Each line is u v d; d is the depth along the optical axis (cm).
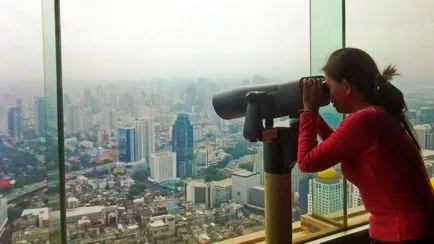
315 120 177
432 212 168
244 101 194
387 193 166
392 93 173
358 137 163
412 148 170
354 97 174
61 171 192
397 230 165
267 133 187
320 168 170
